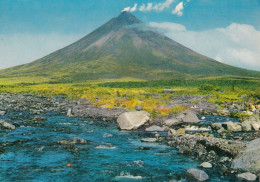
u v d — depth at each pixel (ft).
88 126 109.09
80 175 53.93
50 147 73.97
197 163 61.98
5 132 90.74
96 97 228.63
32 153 67.67
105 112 144.36
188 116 121.60
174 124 110.93
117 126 109.81
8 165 58.29
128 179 52.39
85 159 64.28
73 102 198.49
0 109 149.59
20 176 52.34
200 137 82.02
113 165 60.39
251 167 54.90
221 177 52.90
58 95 278.26
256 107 169.07
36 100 214.90
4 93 289.74
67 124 112.27
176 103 185.68
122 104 167.94
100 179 52.16
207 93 287.69
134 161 63.21
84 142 80.48
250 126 101.24
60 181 50.57
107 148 74.69
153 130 100.32
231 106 172.45
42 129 99.35
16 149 70.69
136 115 110.42
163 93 305.53
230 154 64.34
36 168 57.06
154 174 55.11
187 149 73.10
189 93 291.99
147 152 71.10
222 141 72.28
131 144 79.66
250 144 65.05
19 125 104.88
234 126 99.14
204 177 52.03
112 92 283.59
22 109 154.81
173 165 60.59
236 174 54.19
